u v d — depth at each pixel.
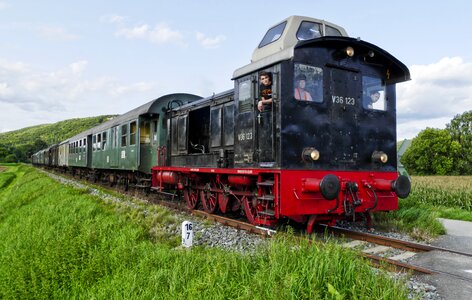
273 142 7.16
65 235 7.65
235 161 8.53
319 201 7.11
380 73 8.32
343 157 7.60
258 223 7.89
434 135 55.03
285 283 3.90
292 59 7.12
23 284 5.94
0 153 117.25
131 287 4.73
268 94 7.42
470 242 7.39
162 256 5.63
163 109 13.90
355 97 7.88
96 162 22.41
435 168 54.34
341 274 4.24
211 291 4.19
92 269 5.79
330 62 7.62
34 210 13.42
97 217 10.02
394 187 7.21
